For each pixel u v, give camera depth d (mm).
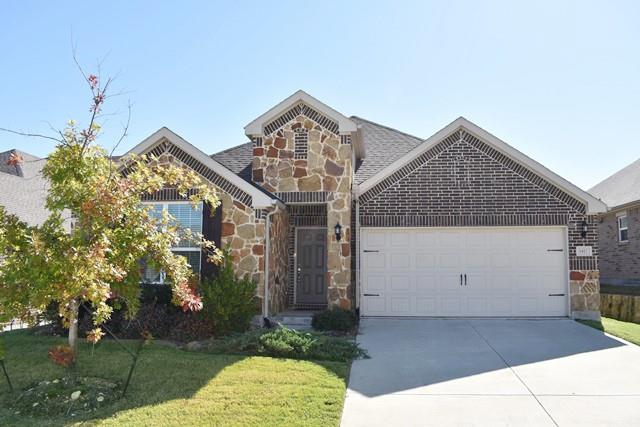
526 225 14211
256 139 14812
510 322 13570
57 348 7887
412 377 8539
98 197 7160
